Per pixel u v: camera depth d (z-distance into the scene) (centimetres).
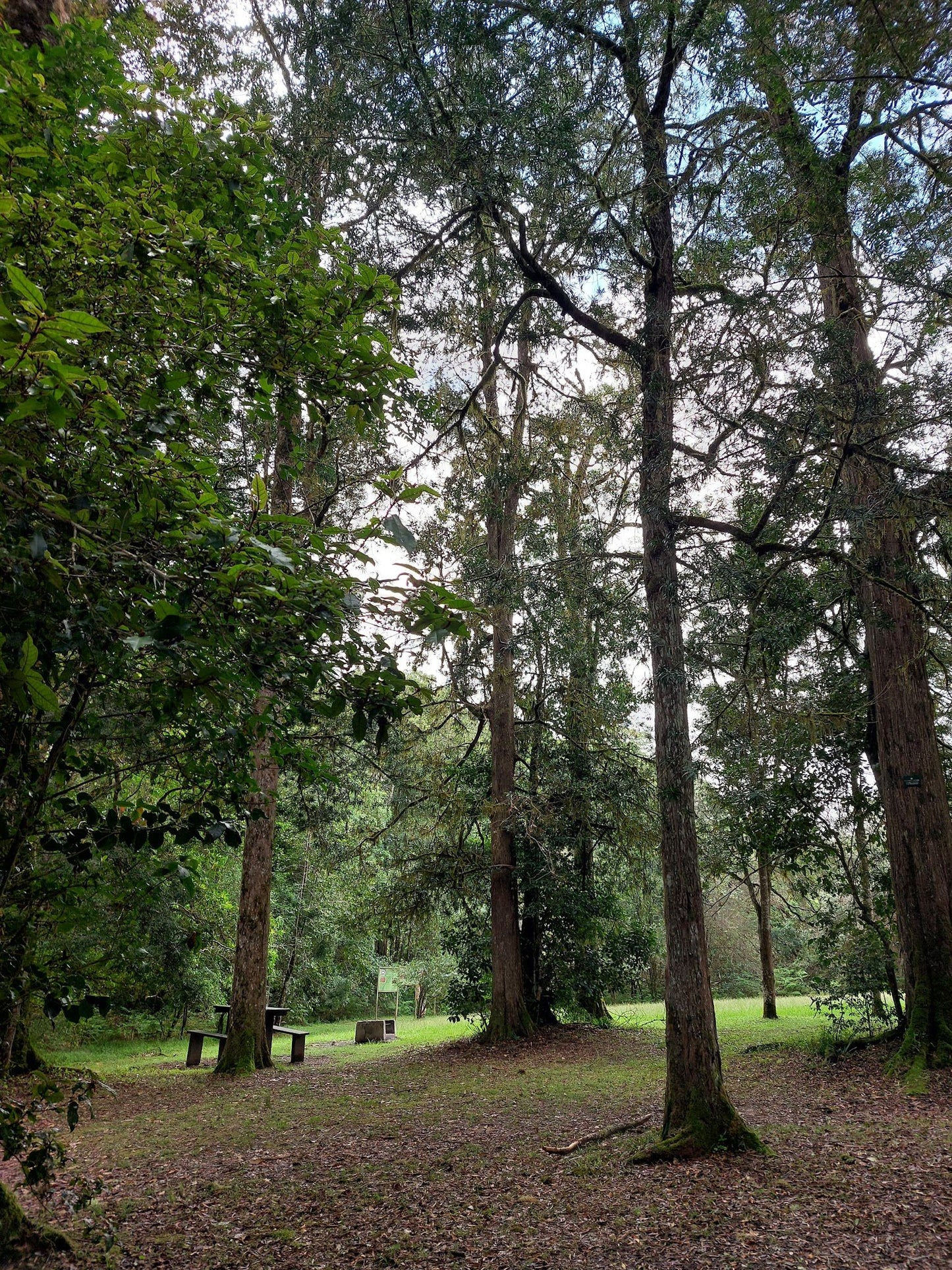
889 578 904
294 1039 1347
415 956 2608
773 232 744
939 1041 879
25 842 318
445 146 766
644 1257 464
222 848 1363
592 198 817
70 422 252
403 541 268
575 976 1540
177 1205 575
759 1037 1346
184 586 253
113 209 288
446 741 1892
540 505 1150
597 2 738
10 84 290
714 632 731
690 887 673
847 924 1166
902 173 759
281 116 873
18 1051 1110
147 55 472
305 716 291
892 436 651
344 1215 552
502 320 924
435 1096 973
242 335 336
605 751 1529
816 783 1143
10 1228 441
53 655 277
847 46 681
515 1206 556
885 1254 444
